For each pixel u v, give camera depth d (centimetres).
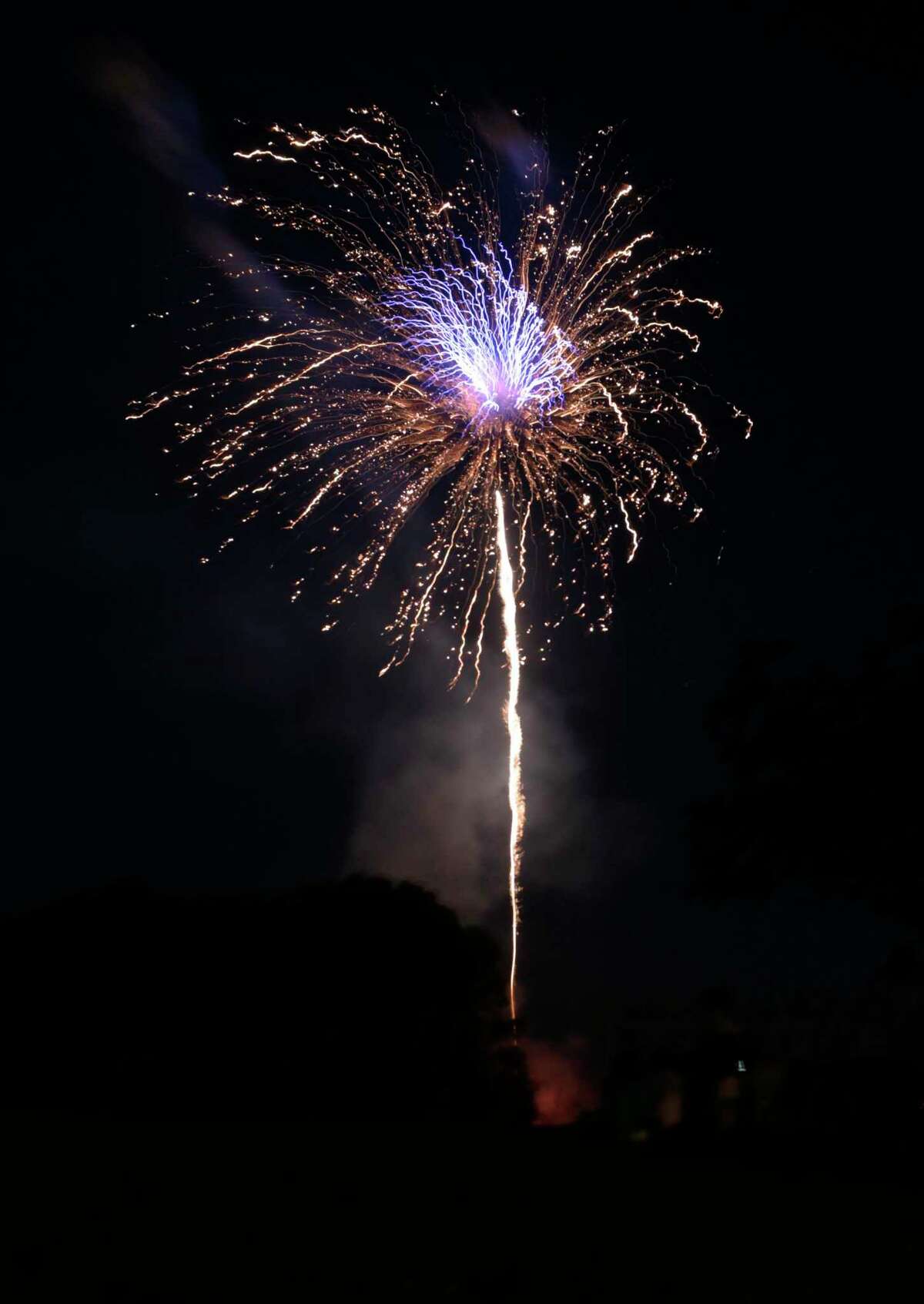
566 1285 236
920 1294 234
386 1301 227
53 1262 241
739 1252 252
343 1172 296
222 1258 243
